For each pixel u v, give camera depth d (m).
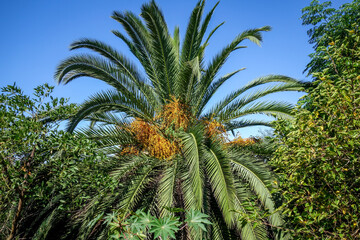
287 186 3.71
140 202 4.96
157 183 5.19
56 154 3.98
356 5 7.01
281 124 4.22
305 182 3.49
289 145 3.66
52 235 5.49
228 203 3.84
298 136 3.36
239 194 4.54
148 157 5.53
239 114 6.55
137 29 7.02
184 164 5.13
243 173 4.86
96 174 4.11
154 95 7.75
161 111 6.60
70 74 6.50
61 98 4.27
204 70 7.28
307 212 3.39
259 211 3.98
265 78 7.00
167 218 2.11
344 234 3.06
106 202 4.50
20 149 3.56
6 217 4.16
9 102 3.72
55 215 5.26
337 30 7.50
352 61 3.45
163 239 1.87
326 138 3.09
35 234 5.20
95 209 4.49
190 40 7.21
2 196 3.65
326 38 7.58
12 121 3.58
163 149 5.66
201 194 3.75
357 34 3.47
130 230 2.10
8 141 3.47
